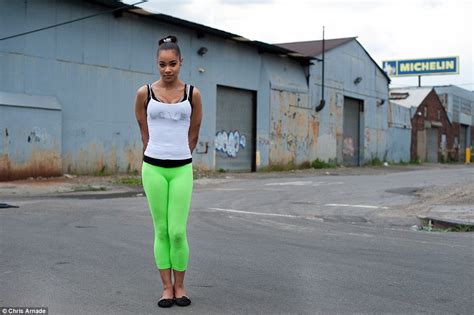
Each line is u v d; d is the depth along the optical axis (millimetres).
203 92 27234
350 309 4844
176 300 4867
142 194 16750
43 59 20297
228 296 5188
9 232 8664
